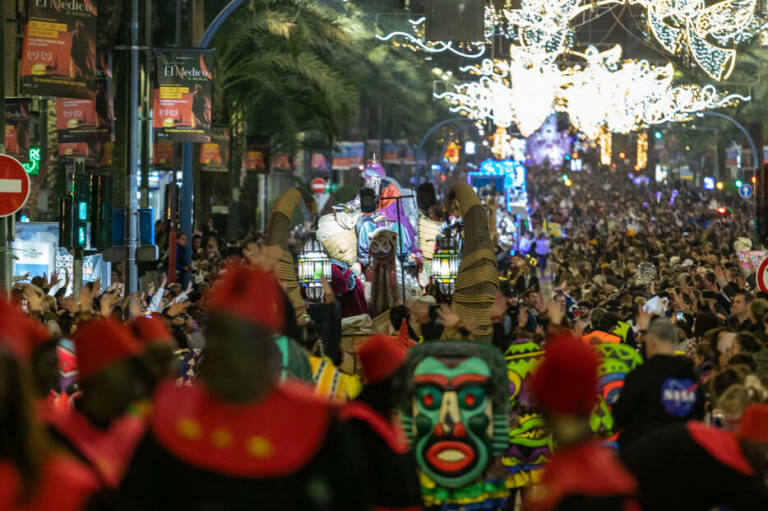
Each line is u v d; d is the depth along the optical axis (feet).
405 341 45.14
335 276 62.80
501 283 68.13
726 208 311.88
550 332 45.39
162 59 111.65
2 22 68.59
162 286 66.90
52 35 86.43
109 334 22.40
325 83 174.40
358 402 27.89
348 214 64.34
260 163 201.77
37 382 27.45
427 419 35.73
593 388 21.13
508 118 291.99
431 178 520.01
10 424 16.65
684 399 33.96
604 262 151.84
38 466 16.89
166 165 155.53
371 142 326.44
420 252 66.18
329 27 174.09
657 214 314.55
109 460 21.61
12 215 70.90
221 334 17.69
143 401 26.02
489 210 164.45
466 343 36.52
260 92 190.29
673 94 284.41
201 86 111.34
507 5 191.11
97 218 78.23
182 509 17.65
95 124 121.90
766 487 25.08
